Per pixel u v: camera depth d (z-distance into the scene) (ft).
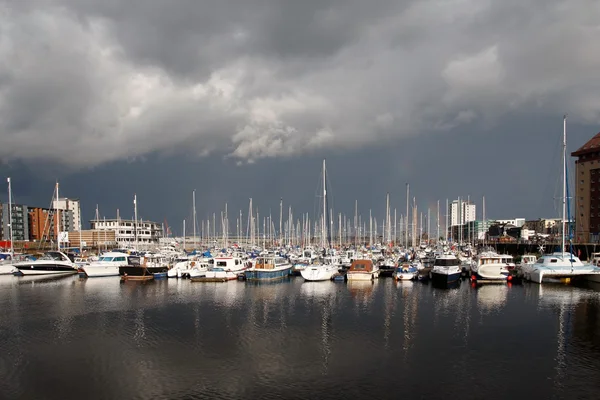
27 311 187.83
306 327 157.89
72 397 98.22
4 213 653.30
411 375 110.22
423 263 335.67
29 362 121.19
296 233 578.25
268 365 117.80
